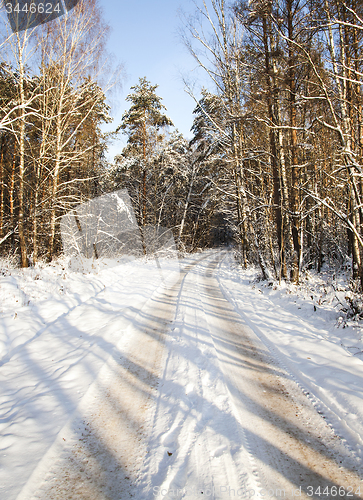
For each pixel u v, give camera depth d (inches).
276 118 374.6
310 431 109.7
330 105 218.7
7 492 80.2
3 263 392.8
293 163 360.2
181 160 950.4
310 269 536.4
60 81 445.4
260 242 551.2
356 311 219.0
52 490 84.2
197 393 135.9
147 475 90.0
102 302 320.5
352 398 122.0
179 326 240.2
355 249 252.7
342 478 87.4
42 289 319.9
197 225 1168.2
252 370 161.2
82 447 103.0
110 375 157.5
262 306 302.5
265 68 364.2
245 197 498.0
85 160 555.5
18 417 116.6
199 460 94.8
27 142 446.9
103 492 83.9
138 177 790.5
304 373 152.3
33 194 462.3
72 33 443.2
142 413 123.5
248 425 113.4
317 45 291.6
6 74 401.7
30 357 179.2
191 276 557.9
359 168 210.1
